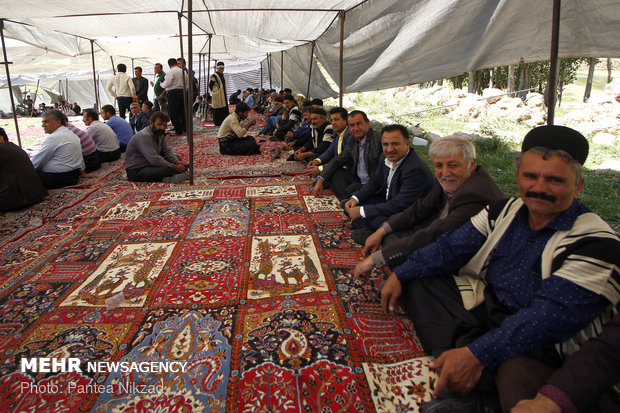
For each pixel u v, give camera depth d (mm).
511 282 1572
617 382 1130
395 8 4984
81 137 5672
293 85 15477
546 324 1313
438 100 13867
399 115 11219
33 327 2111
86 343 1978
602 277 1250
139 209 3996
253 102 17547
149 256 2938
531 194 1404
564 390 1114
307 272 2660
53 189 4848
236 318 2154
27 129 13047
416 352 1882
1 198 3920
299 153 5934
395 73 5883
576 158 1369
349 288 2457
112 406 1592
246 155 6973
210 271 2695
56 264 2826
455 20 4301
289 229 3436
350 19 6227
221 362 1825
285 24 7590
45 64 11945
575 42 3398
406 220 2537
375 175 3344
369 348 1910
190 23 4750
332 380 1708
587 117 8625
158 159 5160
